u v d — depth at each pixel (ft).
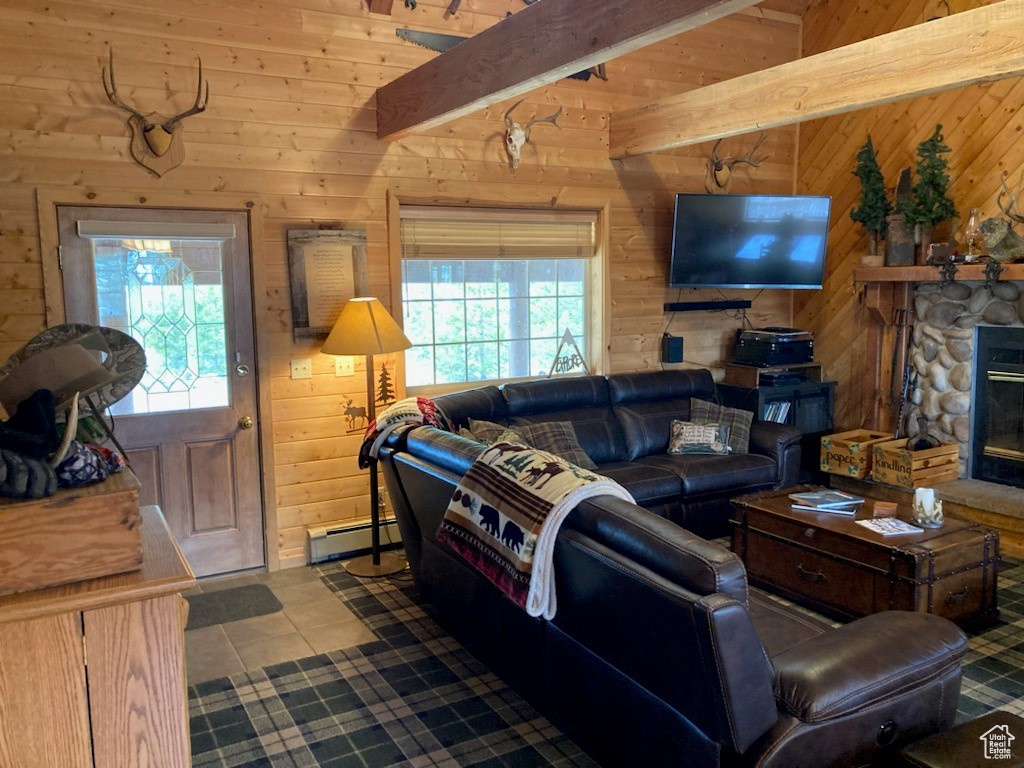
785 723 6.40
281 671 10.46
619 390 17.06
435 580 11.50
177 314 13.38
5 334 12.10
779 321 20.63
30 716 4.39
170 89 12.91
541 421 15.78
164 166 12.95
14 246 12.05
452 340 16.53
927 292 17.33
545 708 9.42
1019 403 15.87
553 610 8.08
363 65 14.48
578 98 16.94
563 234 17.31
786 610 8.81
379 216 14.98
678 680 6.59
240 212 13.70
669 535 6.82
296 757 8.54
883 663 6.98
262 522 14.35
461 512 9.14
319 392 14.66
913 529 11.51
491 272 16.87
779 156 20.10
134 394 13.19
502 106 16.05
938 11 16.78
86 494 4.43
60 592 4.33
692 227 17.51
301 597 13.01
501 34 10.72
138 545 4.60
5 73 11.77
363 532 14.90
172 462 13.55
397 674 10.33
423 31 14.96
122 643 4.55
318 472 14.80
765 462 16.17
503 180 16.24
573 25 9.31
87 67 12.28
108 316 12.88
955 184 16.65
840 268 19.39
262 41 13.57
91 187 12.45
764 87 13.76
